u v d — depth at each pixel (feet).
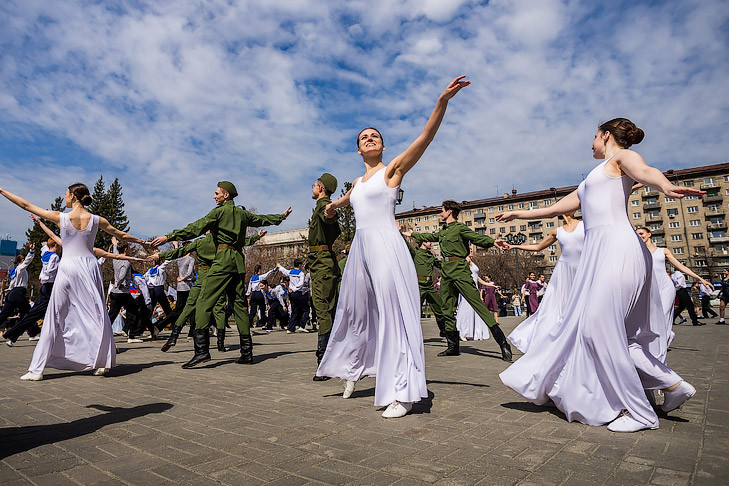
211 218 19.81
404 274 11.00
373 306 11.94
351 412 10.69
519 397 12.23
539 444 7.95
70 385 14.87
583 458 7.16
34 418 10.36
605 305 9.07
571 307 9.87
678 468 6.63
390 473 6.67
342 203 13.19
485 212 301.02
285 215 22.63
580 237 17.20
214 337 37.32
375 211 11.39
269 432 9.02
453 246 21.81
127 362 21.03
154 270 36.58
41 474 6.86
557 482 6.20
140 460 7.45
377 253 11.04
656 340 9.98
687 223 265.34
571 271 17.33
